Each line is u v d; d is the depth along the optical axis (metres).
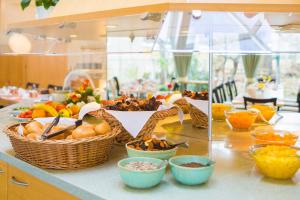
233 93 4.85
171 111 1.43
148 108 1.41
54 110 1.75
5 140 1.53
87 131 1.19
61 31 2.04
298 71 5.45
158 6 1.18
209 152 1.38
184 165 1.03
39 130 1.25
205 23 1.47
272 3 1.15
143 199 0.91
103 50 2.16
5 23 2.09
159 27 1.49
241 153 1.36
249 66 5.57
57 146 1.11
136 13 1.26
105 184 1.02
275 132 1.40
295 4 1.15
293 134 1.39
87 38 2.28
